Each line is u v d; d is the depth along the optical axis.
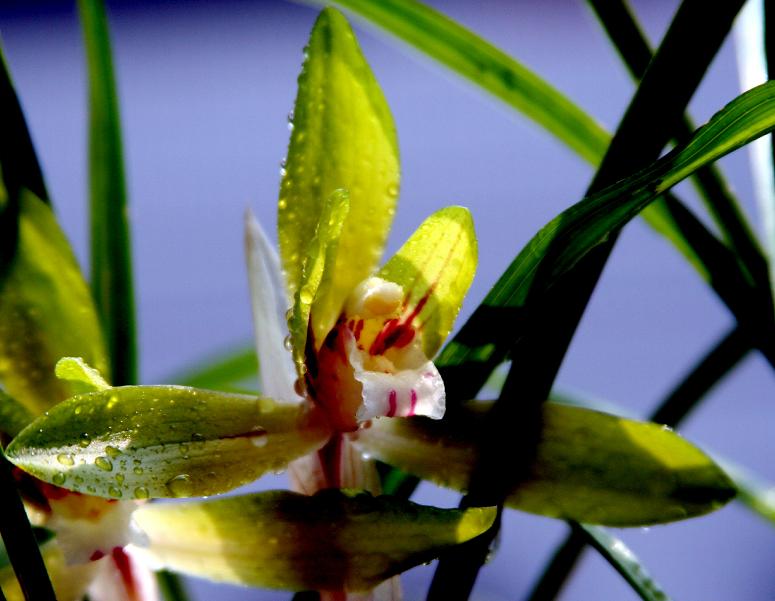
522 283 0.29
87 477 0.29
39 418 0.29
